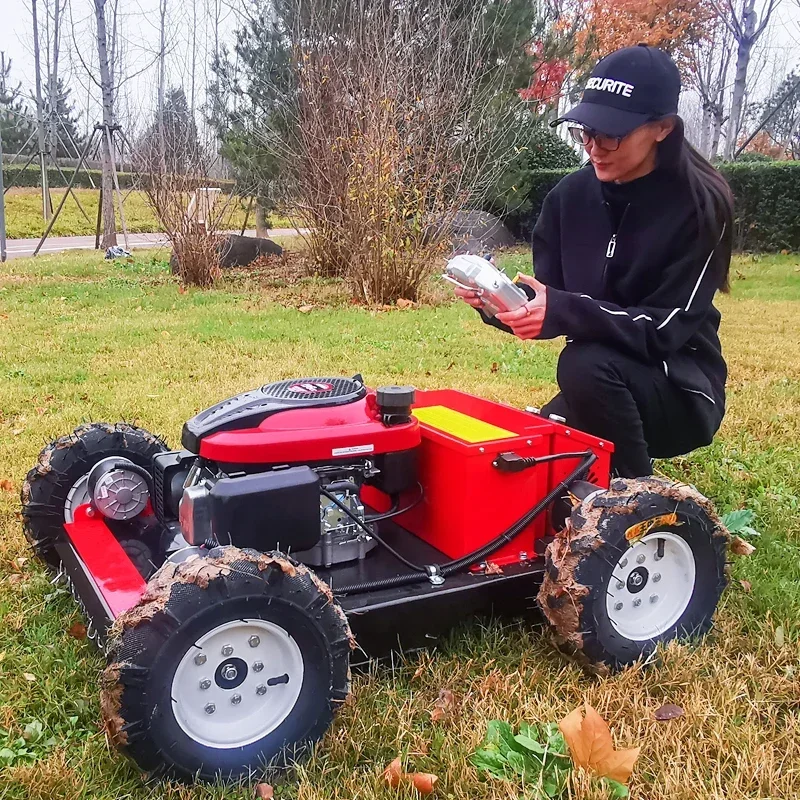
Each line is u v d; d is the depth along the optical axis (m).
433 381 5.95
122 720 1.92
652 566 2.59
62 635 2.71
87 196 33.50
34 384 5.72
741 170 15.86
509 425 3.09
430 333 7.82
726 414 5.13
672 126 2.75
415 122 9.80
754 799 1.98
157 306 9.31
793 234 15.70
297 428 2.53
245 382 5.79
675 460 4.36
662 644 2.56
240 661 2.07
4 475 3.99
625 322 2.77
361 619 2.37
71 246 19.42
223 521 2.25
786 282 12.08
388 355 6.80
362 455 2.60
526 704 2.31
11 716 2.29
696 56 23.66
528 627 2.78
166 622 1.93
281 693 2.12
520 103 15.66
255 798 2.00
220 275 11.55
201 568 1.99
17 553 3.28
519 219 19.48
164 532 2.77
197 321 8.24
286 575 2.07
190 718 2.02
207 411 2.63
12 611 2.85
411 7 10.72
